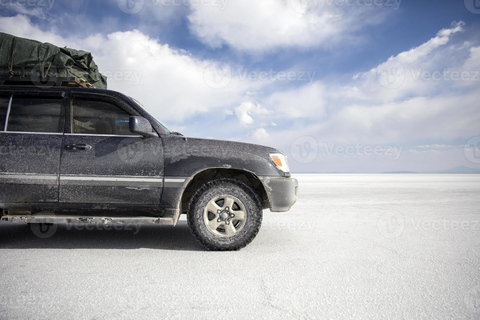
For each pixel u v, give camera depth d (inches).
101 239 137.3
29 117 122.7
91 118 125.3
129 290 76.1
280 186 126.5
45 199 117.7
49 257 105.7
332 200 346.9
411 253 116.2
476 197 397.4
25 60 137.4
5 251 113.7
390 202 324.5
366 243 133.3
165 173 121.1
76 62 153.4
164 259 105.7
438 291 77.9
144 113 127.8
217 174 133.8
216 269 94.8
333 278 87.2
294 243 132.8
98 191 118.6
